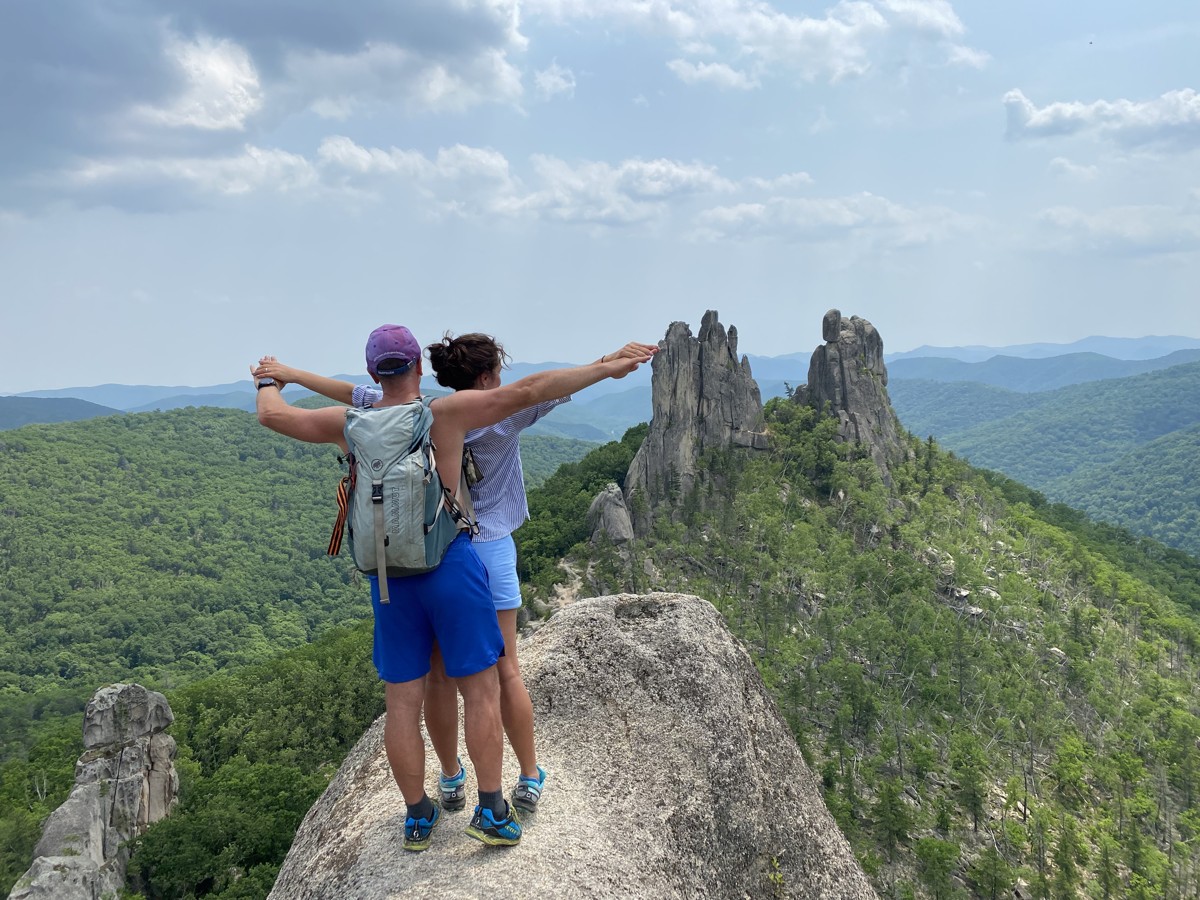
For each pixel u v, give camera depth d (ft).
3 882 158.51
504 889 16.35
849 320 574.97
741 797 22.77
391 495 15.49
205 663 627.87
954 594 454.81
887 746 339.57
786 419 543.80
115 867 171.63
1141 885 278.87
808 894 23.17
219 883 179.73
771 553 445.37
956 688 384.88
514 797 19.52
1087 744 370.53
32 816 188.96
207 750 290.97
